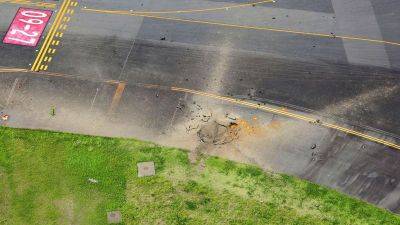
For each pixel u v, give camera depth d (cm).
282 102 2241
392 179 2030
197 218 1912
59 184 1981
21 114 2177
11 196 1947
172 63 2356
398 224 1919
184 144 2103
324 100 2250
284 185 2006
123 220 1903
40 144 2086
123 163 2044
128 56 2375
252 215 1923
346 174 2041
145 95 2250
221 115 2194
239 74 2325
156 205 1941
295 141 2127
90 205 1934
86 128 2141
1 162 2031
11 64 2333
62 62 2344
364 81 2309
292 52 2403
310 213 1939
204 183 2002
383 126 2177
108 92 2255
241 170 2039
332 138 2136
